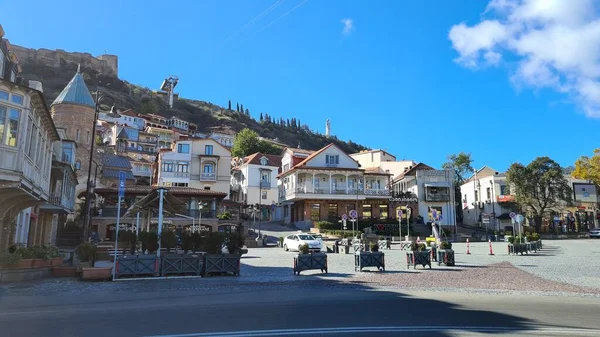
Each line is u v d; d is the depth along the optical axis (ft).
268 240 151.64
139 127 382.63
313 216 187.32
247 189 228.84
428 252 65.36
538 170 192.24
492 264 71.82
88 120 185.57
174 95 606.96
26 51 517.55
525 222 204.33
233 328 23.94
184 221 142.51
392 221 183.52
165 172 200.44
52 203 100.99
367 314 28.78
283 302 33.86
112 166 199.31
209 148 210.18
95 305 32.09
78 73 192.03
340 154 195.83
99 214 135.95
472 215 234.38
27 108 51.16
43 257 51.88
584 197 206.80
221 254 54.34
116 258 49.32
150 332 22.81
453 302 34.76
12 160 49.19
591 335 23.13
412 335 22.62
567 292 41.73
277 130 650.02
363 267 60.95
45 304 32.58
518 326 25.36
